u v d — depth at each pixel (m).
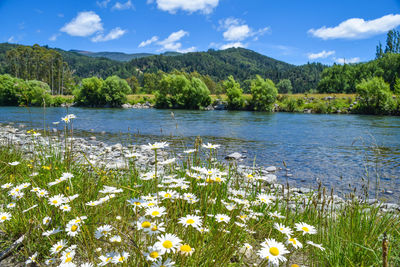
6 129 15.54
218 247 2.11
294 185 7.86
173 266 1.72
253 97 54.72
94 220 2.38
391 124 27.25
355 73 109.25
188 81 62.84
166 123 27.59
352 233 2.73
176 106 64.12
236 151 13.27
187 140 15.95
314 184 8.00
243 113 46.03
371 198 6.46
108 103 67.94
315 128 24.06
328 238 2.65
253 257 2.38
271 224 2.80
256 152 13.12
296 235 2.43
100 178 3.54
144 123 27.41
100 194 2.94
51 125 18.86
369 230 2.78
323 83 118.06
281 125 26.61
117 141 15.19
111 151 10.47
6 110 39.38
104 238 1.96
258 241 2.70
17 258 2.29
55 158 4.61
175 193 2.45
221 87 139.88
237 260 2.30
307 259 2.51
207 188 2.97
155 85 136.75
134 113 42.97
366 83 43.78
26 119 26.22
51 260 1.87
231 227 2.38
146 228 1.58
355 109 44.62
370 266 2.22
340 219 3.07
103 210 2.61
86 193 2.92
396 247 2.52
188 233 2.10
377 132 21.05
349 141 16.80
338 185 7.85
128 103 70.50
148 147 2.09
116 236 1.74
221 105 59.62
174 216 2.24
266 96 52.66
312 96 62.16
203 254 2.02
